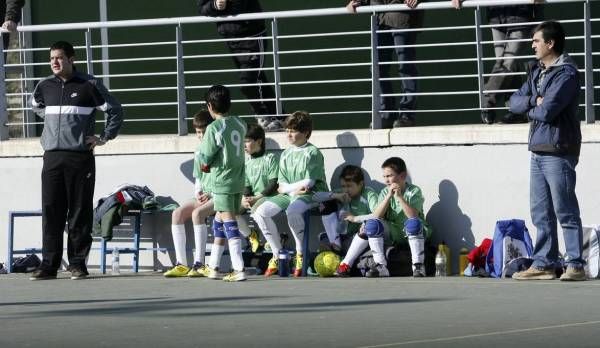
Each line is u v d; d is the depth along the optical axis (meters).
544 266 31.33
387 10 34.88
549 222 31.12
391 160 33.84
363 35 41.25
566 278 30.73
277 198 34.88
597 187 32.97
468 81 40.50
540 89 30.27
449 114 40.81
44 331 23.56
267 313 25.58
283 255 34.47
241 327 23.47
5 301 29.25
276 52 36.28
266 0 42.19
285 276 34.47
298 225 34.47
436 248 34.28
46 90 34.50
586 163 33.03
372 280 32.31
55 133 34.31
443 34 40.69
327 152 35.69
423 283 31.23
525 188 33.62
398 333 22.28
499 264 32.50
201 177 35.19
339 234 34.69
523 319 23.86
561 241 33.28
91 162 34.56
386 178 33.91
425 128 34.59
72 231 34.75
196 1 42.97
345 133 35.47
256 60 37.34
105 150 37.75
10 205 38.69
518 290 28.98
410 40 35.69
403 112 35.44
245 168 35.06
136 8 43.59
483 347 20.45
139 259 37.84
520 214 33.72
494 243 32.72
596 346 20.36
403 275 33.69
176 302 28.08
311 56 41.81
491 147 33.97
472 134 34.09
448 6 34.31
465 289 29.52
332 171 35.69
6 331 23.67
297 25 41.97
